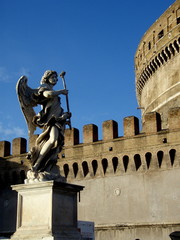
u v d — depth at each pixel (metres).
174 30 50.97
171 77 51.91
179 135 37.09
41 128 8.70
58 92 8.62
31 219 7.65
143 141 38.81
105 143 40.91
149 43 56.69
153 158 38.00
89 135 42.09
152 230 36.28
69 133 43.25
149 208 37.09
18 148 46.41
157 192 37.12
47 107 8.60
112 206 39.06
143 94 60.47
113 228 38.28
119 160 39.72
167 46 51.88
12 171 45.84
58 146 8.58
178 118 37.53
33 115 8.61
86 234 26.02
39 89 8.56
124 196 38.72
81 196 41.12
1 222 45.03
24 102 8.34
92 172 41.12
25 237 7.39
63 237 7.40
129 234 37.31
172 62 52.25
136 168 38.94
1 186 46.62
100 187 40.22
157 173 37.62
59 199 7.76
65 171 42.50
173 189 36.34
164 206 36.38
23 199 7.88
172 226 35.38
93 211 39.91
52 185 7.51
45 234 7.23
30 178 8.09
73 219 8.12
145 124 39.28
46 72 8.98
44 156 8.31
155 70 55.78
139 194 38.00
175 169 36.78
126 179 39.06
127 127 40.16
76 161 41.94
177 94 50.31
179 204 35.66
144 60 57.38
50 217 7.41
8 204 45.28
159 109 53.19
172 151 37.22
